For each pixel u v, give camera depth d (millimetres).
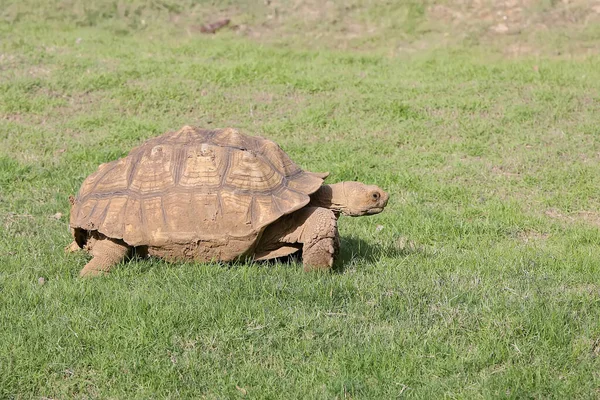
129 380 7613
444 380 7664
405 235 12156
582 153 16266
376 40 24125
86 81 19562
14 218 12398
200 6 26016
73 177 14320
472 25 24359
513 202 13797
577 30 23906
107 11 25641
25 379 7582
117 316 8633
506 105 18688
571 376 7727
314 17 25344
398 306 9016
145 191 9820
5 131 16766
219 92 19422
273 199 9711
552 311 8727
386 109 18422
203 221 9602
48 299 9047
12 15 25234
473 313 8836
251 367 7816
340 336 8398
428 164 15648
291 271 9945
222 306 8766
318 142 16766
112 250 10023
